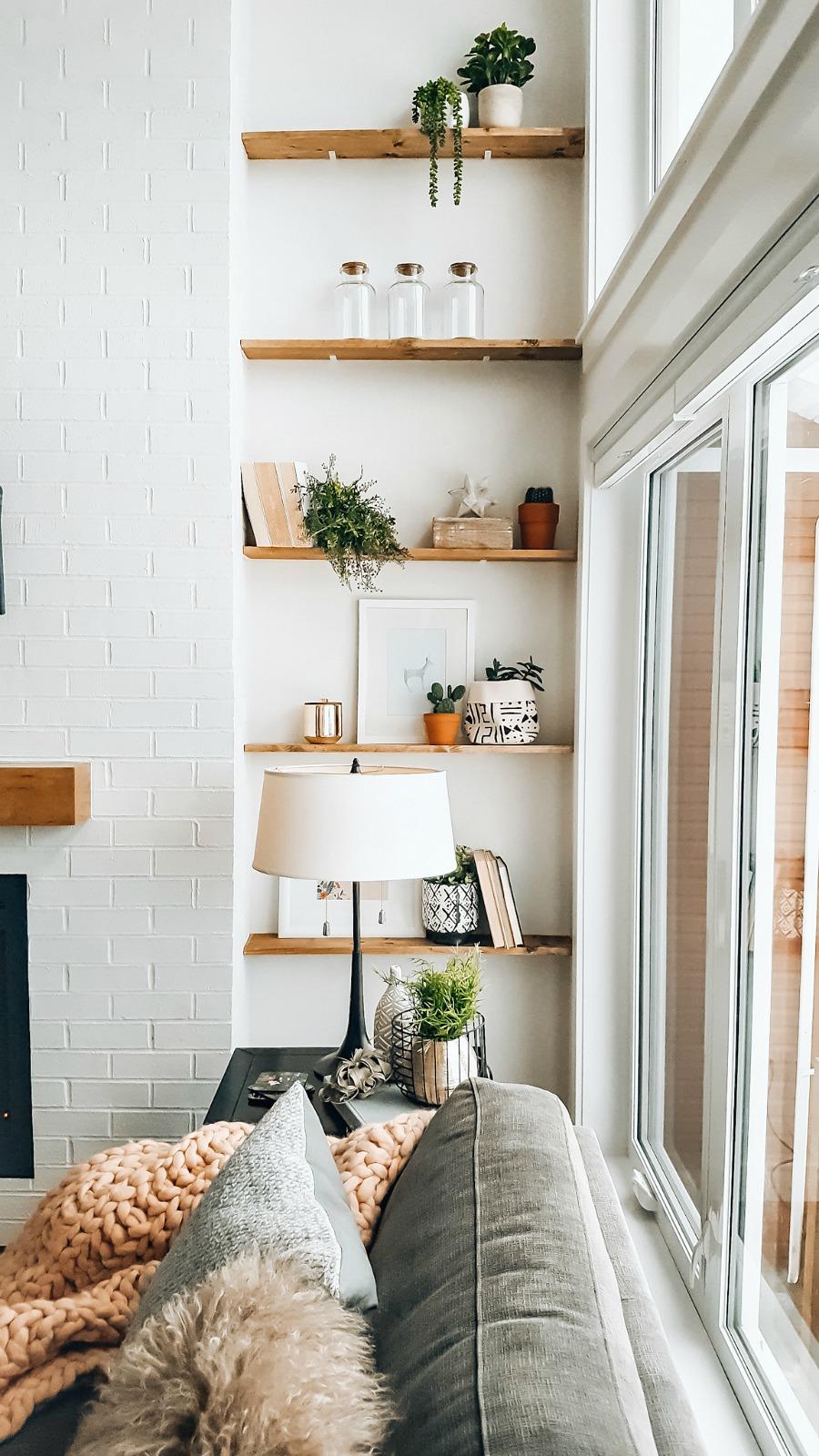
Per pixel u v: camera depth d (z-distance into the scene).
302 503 2.88
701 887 2.12
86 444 2.74
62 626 2.76
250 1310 0.91
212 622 2.76
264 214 3.02
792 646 1.60
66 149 2.71
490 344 2.84
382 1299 1.11
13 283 2.73
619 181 2.76
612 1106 2.82
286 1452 0.79
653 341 1.97
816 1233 1.46
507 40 2.86
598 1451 0.74
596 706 2.81
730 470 1.77
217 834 2.77
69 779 2.67
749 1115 1.72
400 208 3.02
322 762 3.05
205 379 2.72
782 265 1.27
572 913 3.04
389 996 2.27
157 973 2.78
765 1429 1.50
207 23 2.69
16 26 2.70
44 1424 1.19
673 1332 1.84
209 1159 1.52
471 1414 0.80
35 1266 1.47
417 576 3.06
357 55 2.98
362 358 2.96
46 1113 2.79
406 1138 1.51
